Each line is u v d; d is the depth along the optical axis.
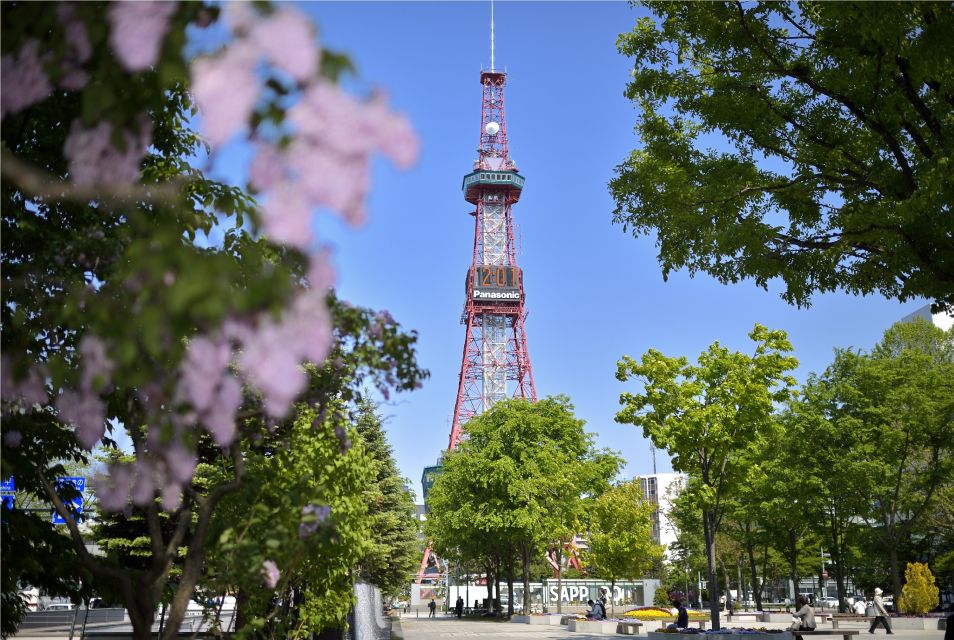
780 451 43.91
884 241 12.91
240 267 5.25
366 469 13.32
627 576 55.91
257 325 3.30
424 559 113.12
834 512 46.25
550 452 52.50
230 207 5.91
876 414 40.75
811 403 43.25
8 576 9.57
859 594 77.06
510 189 152.75
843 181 13.59
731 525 58.44
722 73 14.29
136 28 3.38
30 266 7.07
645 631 39.59
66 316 4.34
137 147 3.80
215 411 3.82
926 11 10.50
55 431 9.31
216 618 11.80
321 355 3.38
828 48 12.45
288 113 3.12
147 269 3.41
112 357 3.99
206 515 8.16
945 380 40.69
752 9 13.01
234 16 3.18
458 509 54.06
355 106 3.14
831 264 14.45
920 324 48.56
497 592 63.28
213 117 3.08
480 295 138.00
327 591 13.13
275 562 8.23
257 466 9.85
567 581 91.44
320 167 3.08
